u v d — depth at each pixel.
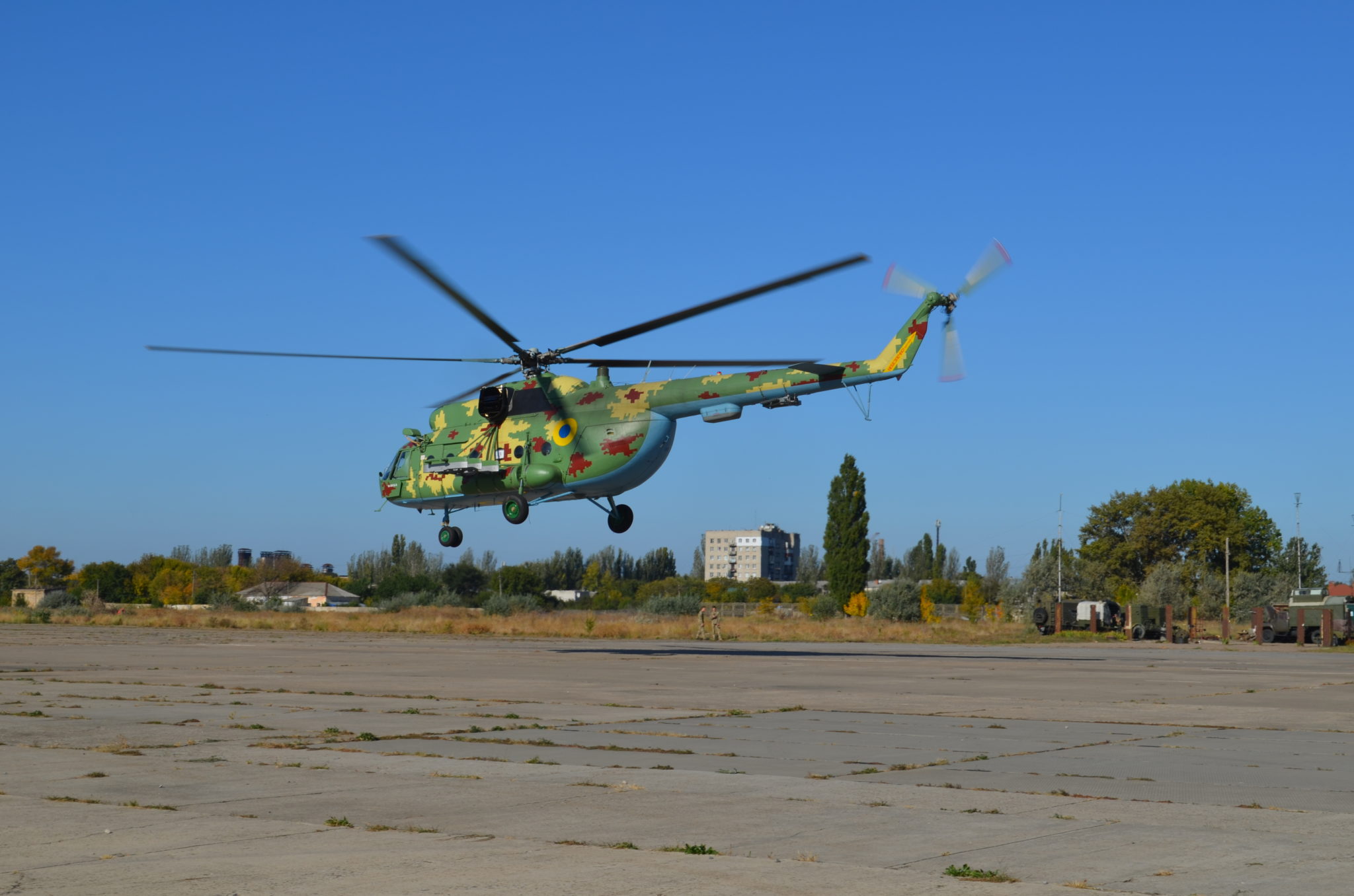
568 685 22.38
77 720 15.77
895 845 7.95
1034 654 39.53
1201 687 23.03
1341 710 18.03
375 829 8.46
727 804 9.48
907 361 28.23
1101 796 9.95
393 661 30.22
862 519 93.81
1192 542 109.81
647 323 27.44
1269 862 7.46
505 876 7.01
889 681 23.97
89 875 7.00
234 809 9.23
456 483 33.22
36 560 157.75
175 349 27.42
